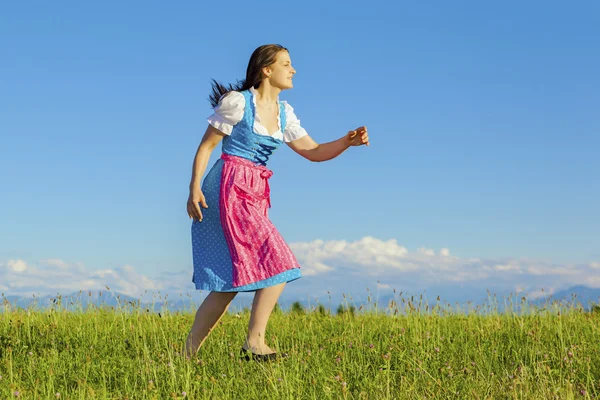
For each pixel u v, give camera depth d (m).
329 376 4.50
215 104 5.22
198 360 4.83
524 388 4.21
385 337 6.21
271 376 4.21
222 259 5.02
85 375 4.58
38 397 3.95
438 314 7.64
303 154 5.53
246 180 5.06
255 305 5.01
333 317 8.07
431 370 4.86
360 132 5.25
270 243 4.98
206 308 5.11
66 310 7.73
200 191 5.07
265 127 5.21
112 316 7.81
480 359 5.23
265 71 5.25
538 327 6.72
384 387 4.30
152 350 5.57
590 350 5.59
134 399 4.01
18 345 5.79
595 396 4.21
